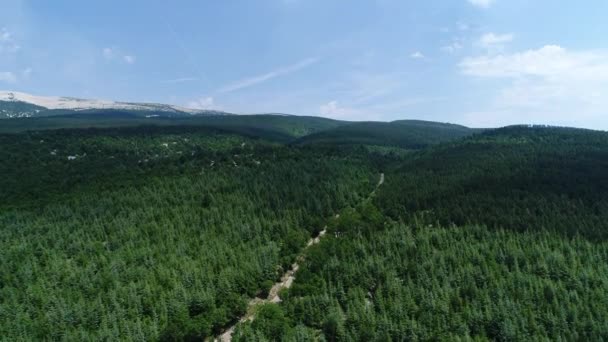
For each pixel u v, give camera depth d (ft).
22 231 562.25
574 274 443.73
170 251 521.65
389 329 373.40
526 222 573.33
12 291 422.82
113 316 388.78
